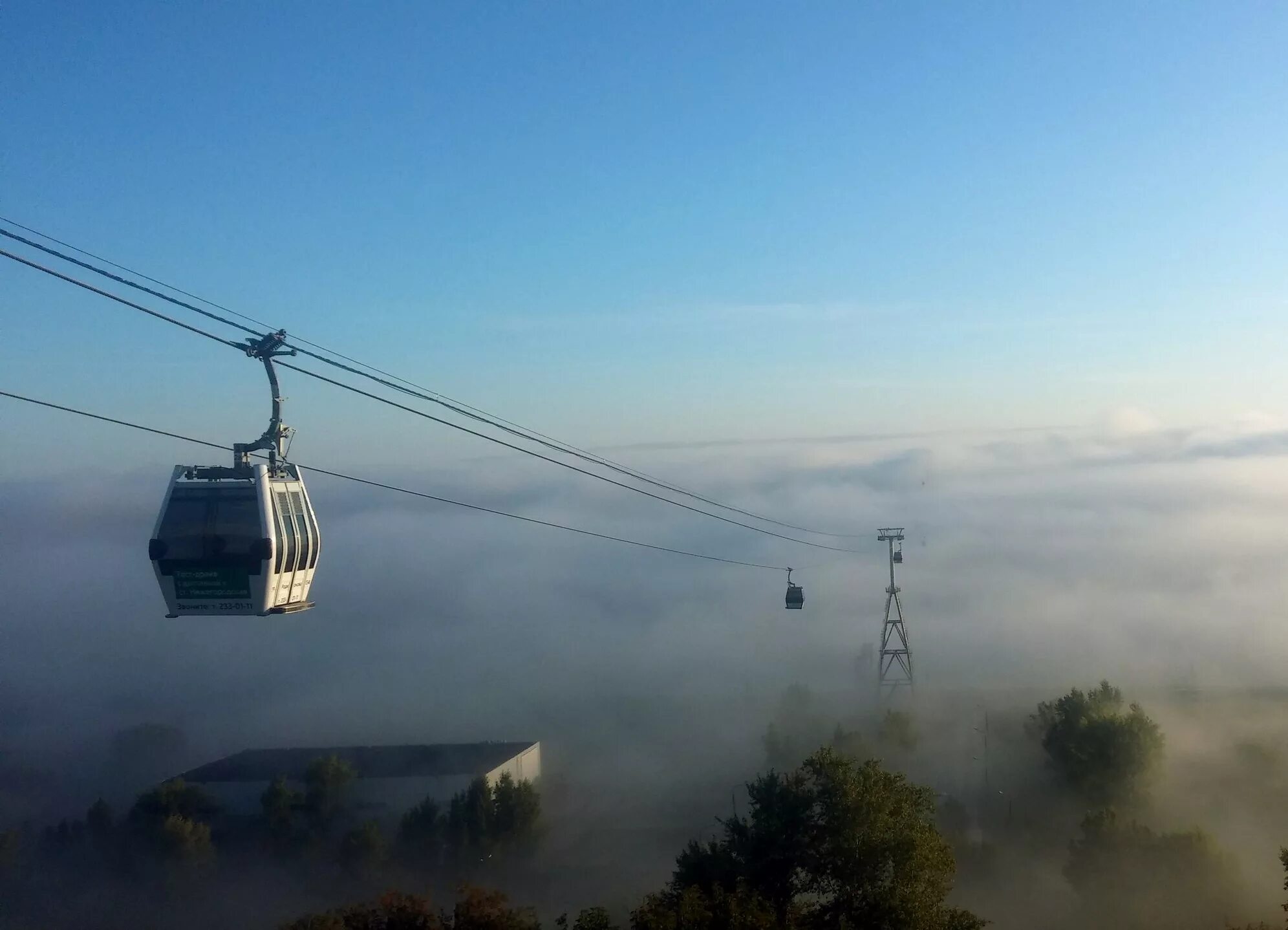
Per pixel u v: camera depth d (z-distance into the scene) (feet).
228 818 192.65
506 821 181.47
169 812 183.93
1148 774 159.12
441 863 177.47
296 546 80.69
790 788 91.81
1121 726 159.22
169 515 77.56
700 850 93.76
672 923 73.26
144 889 167.94
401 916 75.61
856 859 85.76
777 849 88.38
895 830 86.99
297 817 187.52
